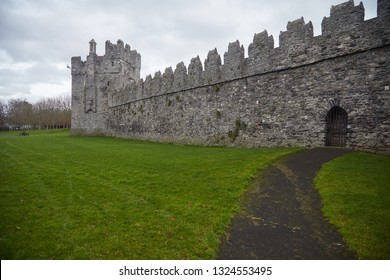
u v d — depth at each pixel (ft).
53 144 108.68
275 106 71.05
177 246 23.61
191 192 36.83
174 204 33.06
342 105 58.03
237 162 51.24
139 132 129.18
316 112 62.49
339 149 56.34
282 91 69.62
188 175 45.11
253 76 76.84
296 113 66.39
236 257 22.08
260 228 26.68
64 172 52.75
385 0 52.24
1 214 30.81
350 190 33.73
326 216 28.53
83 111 173.99
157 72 117.08
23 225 27.91
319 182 37.32
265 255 22.29
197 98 95.66
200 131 93.76
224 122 85.20
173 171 48.62
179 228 26.84
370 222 26.25
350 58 57.11
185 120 100.63
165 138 110.83
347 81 57.41
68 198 36.60
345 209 29.04
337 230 25.76
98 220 29.09
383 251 21.93
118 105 149.18
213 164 51.57
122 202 34.58
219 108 87.15
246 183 38.81
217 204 32.40
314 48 63.05
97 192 39.01
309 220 28.02
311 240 24.34
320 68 62.03
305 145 64.28
